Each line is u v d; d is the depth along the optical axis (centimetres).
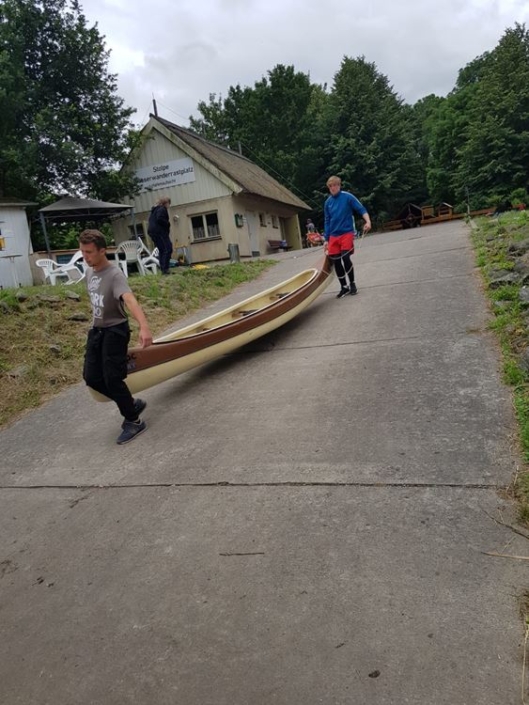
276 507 281
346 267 738
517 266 631
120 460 372
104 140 1952
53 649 216
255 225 2280
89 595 243
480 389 376
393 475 290
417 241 1170
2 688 201
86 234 381
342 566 231
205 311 876
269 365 517
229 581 234
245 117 4175
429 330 527
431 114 5800
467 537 236
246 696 180
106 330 391
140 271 1307
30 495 346
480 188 3569
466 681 173
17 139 1750
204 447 366
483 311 548
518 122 3462
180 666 197
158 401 476
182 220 2106
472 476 278
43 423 481
